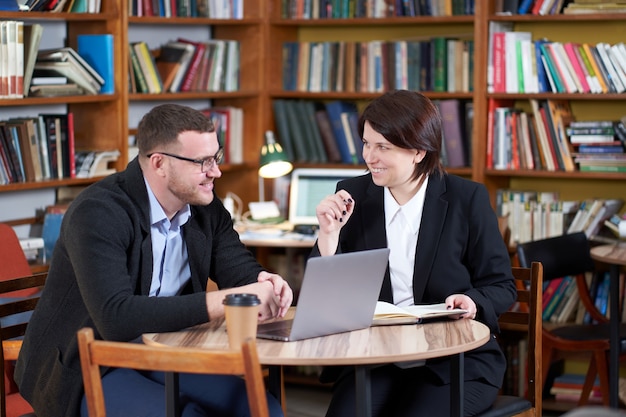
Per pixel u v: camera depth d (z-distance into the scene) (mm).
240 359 2396
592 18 5664
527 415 3586
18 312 3629
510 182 6250
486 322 3381
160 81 5777
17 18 4941
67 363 3217
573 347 5094
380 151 3426
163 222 3346
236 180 6504
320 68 6340
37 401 3309
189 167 3221
